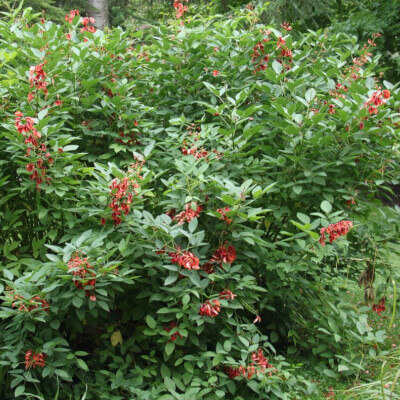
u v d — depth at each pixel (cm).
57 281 260
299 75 404
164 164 351
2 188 321
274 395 317
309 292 380
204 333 315
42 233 344
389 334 395
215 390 296
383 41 957
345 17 1083
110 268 260
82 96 358
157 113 392
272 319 376
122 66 382
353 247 393
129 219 289
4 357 272
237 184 326
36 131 284
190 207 295
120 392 306
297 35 845
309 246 329
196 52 401
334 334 346
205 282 291
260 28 399
